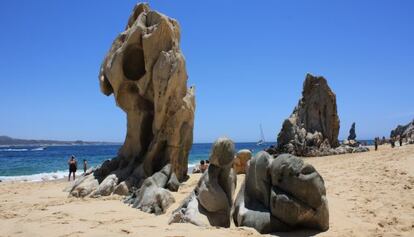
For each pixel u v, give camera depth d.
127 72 16.16
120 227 8.12
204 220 8.36
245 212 8.05
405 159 18.88
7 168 41.94
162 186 13.26
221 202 8.56
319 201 7.56
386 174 14.52
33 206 11.88
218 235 7.10
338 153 33.72
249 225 7.81
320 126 35.44
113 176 14.55
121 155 16.27
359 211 9.27
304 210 7.45
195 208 8.64
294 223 7.53
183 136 15.83
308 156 32.91
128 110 16.36
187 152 16.48
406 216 8.84
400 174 14.47
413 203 10.00
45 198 14.07
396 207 9.66
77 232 7.68
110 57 16.47
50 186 19.36
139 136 16.00
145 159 15.09
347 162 21.16
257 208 8.05
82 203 12.24
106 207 11.35
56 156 71.25
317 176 7.68
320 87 35.81
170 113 15.45
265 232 7.57
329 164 21.33
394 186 12.16
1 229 8.23
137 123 16.11
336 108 36.06
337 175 15.10
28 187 18.97
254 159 8.36
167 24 15.55
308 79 36.12
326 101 35.62
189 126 16.16
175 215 8.71
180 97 15.71
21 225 8.54
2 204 12.53
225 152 8.85
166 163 15.23
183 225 8.12
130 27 16.88
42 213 10.42
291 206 7.44
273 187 7.79
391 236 7.27
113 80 15.94
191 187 14.43
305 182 7.52
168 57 15.29
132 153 16.12
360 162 20.03
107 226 8.35
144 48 15.54
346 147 35.19
